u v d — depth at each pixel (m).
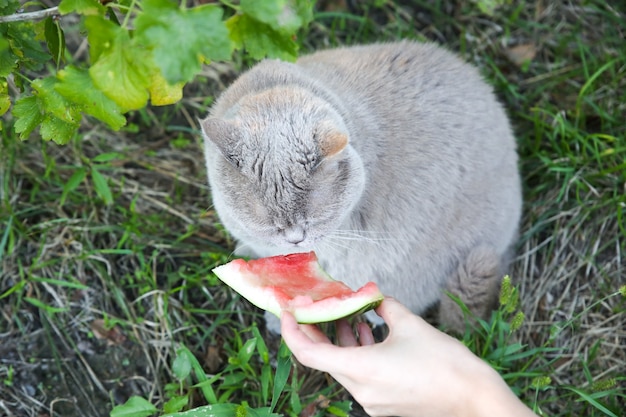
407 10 0.82
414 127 0.60
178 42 0.38
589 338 0.64
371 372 0.44
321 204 0.52
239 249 0.65
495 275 0.62
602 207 0.69
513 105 0.78
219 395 0.61
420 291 0.65
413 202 0.60
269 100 0.53
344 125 0.54
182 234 0.69
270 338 0.65
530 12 0.82
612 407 0.59
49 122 0.48
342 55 0.64
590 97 0.75
